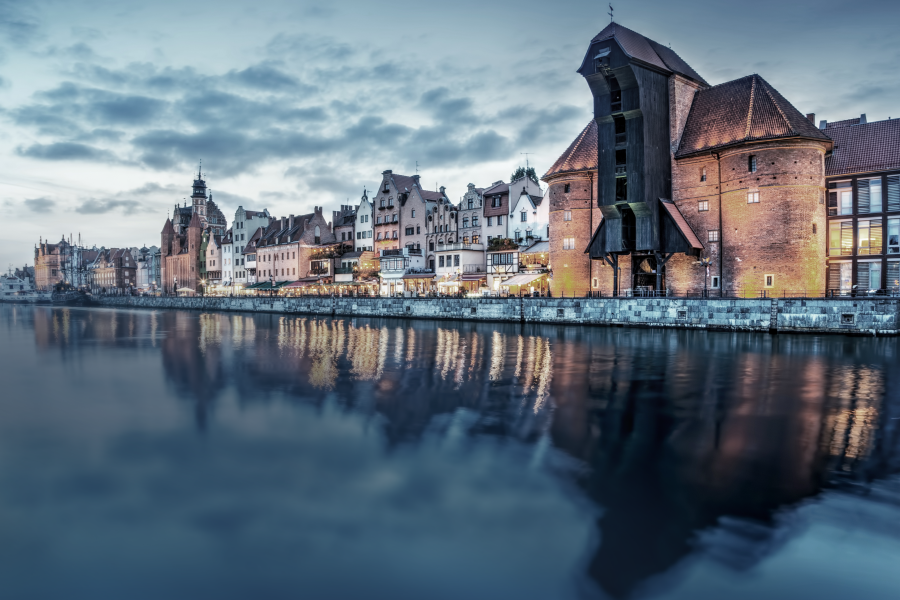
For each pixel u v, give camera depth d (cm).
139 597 795
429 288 7788
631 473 1242
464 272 7294
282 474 1259
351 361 3084
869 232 4478
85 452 1432
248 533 977
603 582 818
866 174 4462
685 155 4966
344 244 10006
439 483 1195
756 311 4041
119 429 1652
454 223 7925
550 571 845
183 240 15025
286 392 2191
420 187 9000
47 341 4600
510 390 2183
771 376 2423
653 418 1725
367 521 1019
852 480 1195
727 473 1241
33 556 907
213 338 4747
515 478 1216
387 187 9119
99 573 856
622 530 972
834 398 1991
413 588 807
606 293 5550
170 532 984
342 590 805
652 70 4894
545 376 2492
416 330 5216
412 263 8162
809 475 1225
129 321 7719
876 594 784
